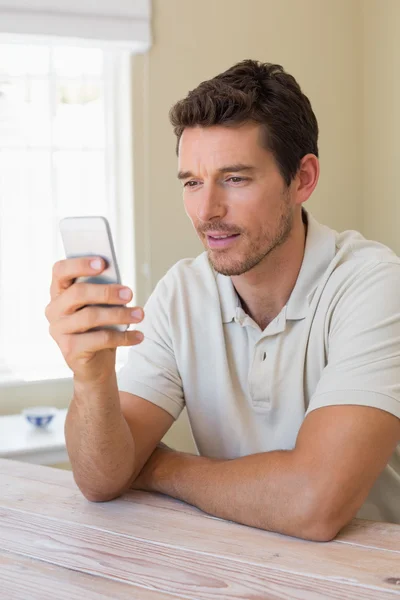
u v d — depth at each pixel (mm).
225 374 1397
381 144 2943
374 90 2969
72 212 2799
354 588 828
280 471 1061
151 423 1347
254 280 1342
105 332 992
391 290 1229
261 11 2869
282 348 1344
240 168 1216
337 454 1061
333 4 2975
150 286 2781
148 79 2725
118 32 2615
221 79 1259
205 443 1446
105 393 1104
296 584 839
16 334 2762
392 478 1446
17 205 2734
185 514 1093
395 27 2820
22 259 2754
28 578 865
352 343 1188
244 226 1241
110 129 2809
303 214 1413
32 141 2738
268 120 1229
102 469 1123
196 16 2775
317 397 1146
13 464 1353
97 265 959
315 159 1338
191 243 2836
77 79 2770
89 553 935
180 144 1273
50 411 2502
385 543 973
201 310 1433
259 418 1376
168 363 1436
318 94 2971
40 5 2504
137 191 2744
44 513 1090
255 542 977
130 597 813
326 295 1308
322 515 997
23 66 2709
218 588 830
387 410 1107
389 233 2922
